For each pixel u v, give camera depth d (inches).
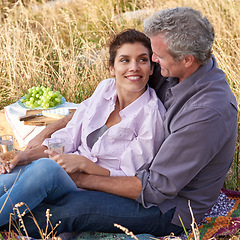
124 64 96.0
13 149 96.3
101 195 87.7
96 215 85.5
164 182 85.8
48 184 83.2
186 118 84.1
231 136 87.9
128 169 93.2
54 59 206.5
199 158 83.6
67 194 87.6
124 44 95.0
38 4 291.9
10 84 180.7
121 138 96.0
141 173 89.0
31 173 82.9
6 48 191.5
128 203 88.1
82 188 93.4
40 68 199.3
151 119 92.2
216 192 91.8
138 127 95.3
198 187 89.6
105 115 102.5
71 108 140.3
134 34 94.8
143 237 87.7
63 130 108.3
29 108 142.3
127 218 86.8
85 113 106.1
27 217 84.9
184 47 82.1
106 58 187.6
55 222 85.5
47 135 116.3
